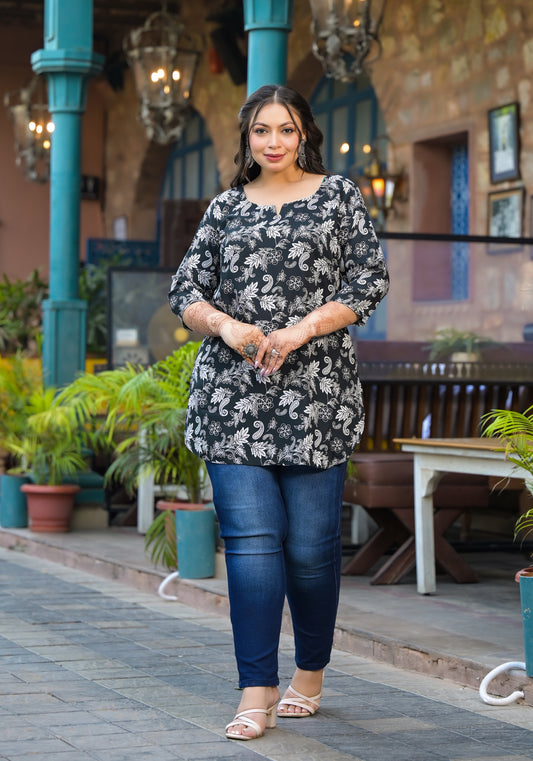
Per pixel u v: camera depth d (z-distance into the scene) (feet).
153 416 18.57
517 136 31.12
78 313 25.31
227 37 45.83
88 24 25.25
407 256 19.86
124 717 10.50
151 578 18.20
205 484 19.39
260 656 10.11
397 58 36.06
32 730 10.00
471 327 20.11
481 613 15.20
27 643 13.89
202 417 10.34
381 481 17.62
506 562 20.30
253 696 10.05
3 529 24.06
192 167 52.31
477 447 14.96
